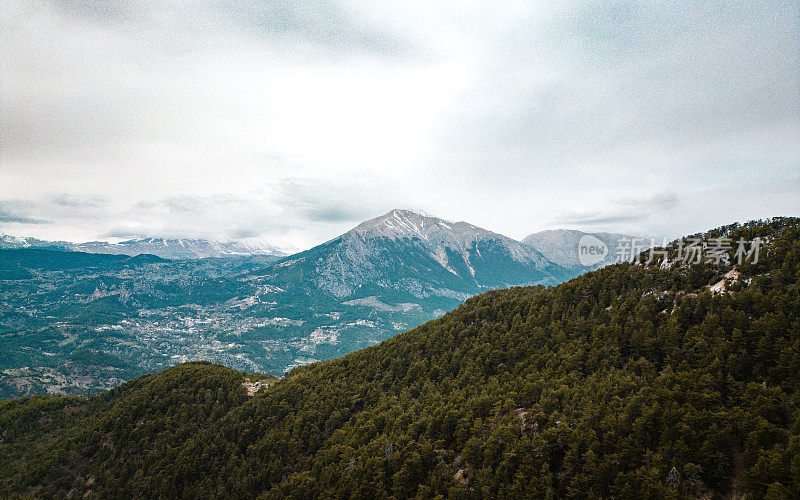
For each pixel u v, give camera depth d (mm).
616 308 111438
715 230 131875
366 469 91000
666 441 67625
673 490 59750
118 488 118688
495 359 118000
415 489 84938
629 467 67250
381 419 109125
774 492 53688
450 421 93688
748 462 60781
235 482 110938
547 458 74375
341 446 104188
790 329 75438
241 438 124438
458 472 82875
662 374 80938
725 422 65562
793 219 113438
